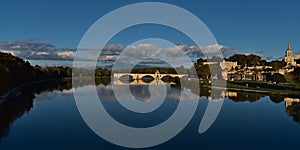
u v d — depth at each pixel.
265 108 76.88
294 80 144.12
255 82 176.62
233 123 56.28
